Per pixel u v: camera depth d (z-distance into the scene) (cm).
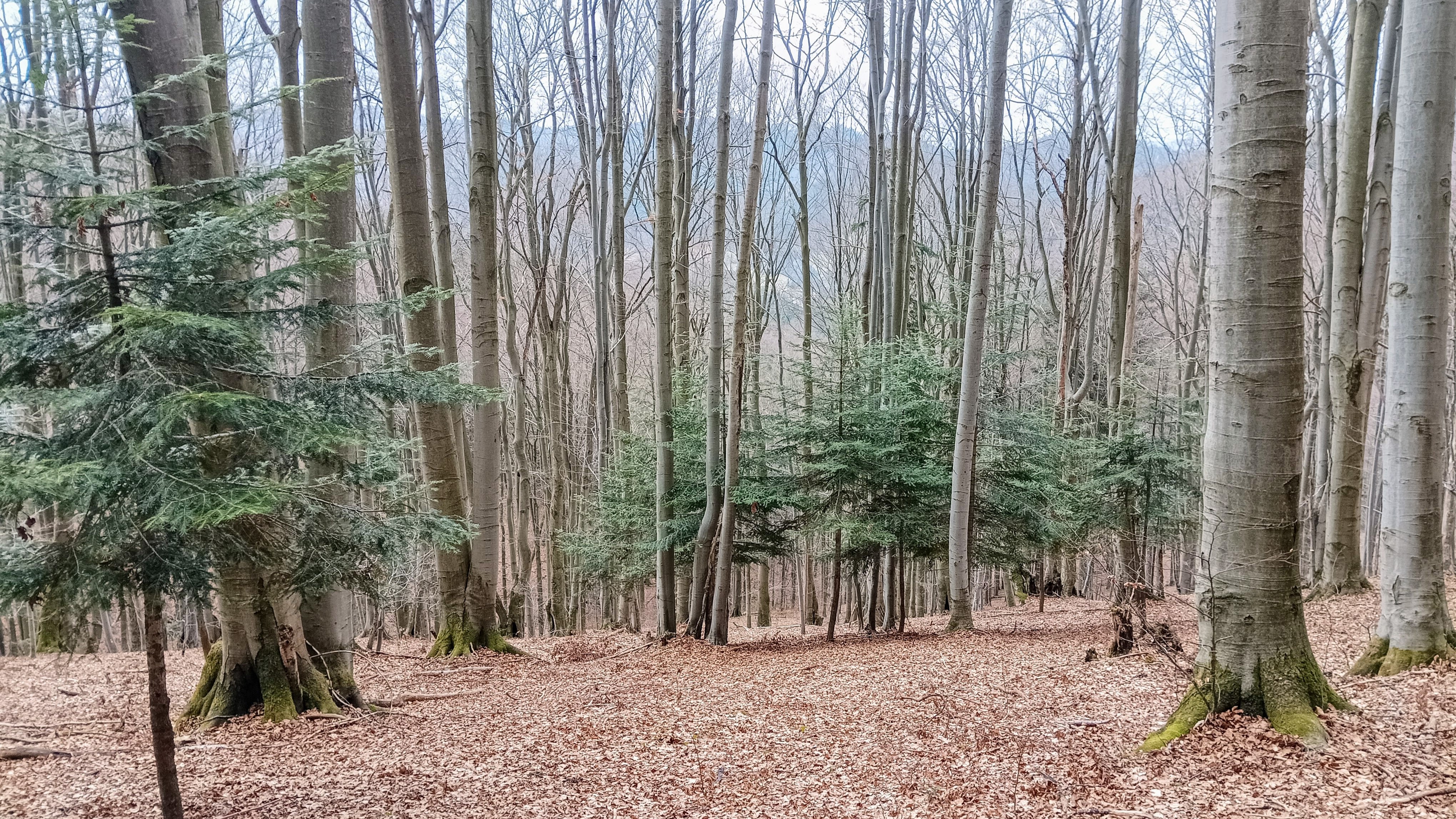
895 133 1705
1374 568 2155
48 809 518
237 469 393
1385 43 906
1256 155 461
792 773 549
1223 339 486
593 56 1928
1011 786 480
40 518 603
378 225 1897
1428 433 598
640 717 721
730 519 1203
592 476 2295
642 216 2703
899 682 799
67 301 380
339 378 453
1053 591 2238
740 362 1160
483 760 600
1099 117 1506
